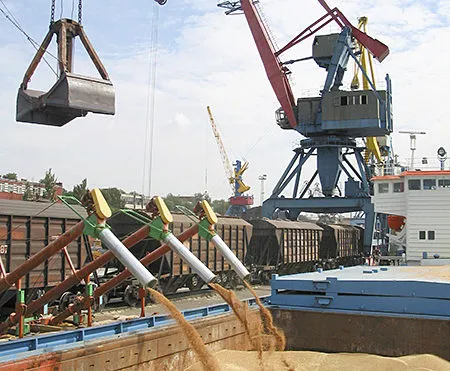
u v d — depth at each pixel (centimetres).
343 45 4266
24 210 1650
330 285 1420
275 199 4488
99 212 996
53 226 1755
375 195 2519
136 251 2384
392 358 1242
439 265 2105
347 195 4509
